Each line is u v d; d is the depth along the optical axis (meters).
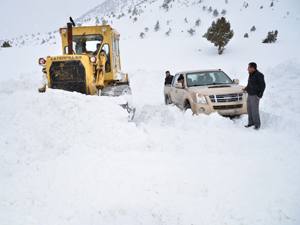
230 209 2.64
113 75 7.36
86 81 6.00
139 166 3.47
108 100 5.62
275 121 5.61
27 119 4.79
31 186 3.07
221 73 7.73
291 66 9.55
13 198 2.86
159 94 12.95
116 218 2.54
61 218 2.58
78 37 7.16
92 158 3.72
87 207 2.71
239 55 24.77
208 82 7.31
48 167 3.44
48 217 2.58
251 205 2.67
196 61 23.91
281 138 4.52
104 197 2.84
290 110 6.55
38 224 2.47
